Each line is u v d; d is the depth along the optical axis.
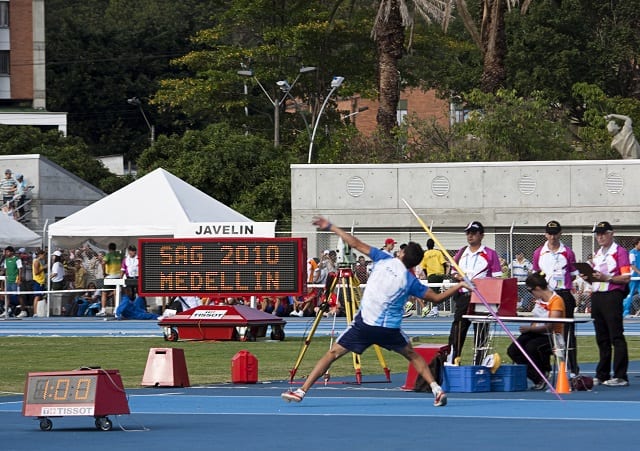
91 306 72.25
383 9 92.38
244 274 48.81
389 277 24.06
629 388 29.33
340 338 24.45
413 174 73.38
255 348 44.06
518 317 28.06
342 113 137.00
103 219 68.44
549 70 116.69
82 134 168.12
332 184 74.12
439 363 28.14
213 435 20.16
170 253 49.53
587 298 65.38
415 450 17.92
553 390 26.86
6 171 87.62
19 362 38.62
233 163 105.44
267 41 129.88
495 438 19.33
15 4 160.12
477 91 91.06
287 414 23.55
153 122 170.25
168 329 48.47
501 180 72.31
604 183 71.06
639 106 112.69
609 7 120.50
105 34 171.50
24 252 73.94
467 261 29.70
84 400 21.06
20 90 161.00
